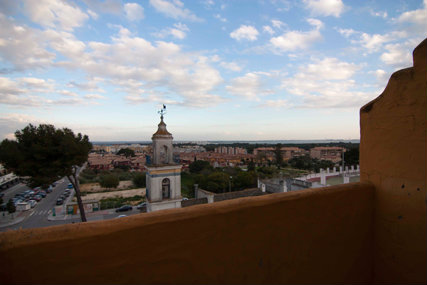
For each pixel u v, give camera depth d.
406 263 1.73
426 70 1.63
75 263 1.14
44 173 12.77
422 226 1.63
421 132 1.66
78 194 16.02
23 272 1.08
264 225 1.54
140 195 35.66
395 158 1.84
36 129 13.24
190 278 1.34
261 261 1.54
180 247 1.32
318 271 1.75
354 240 1.91
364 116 2.18
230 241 1.44
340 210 1.85
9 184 47.34
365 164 2.16
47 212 27.11
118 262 1.21
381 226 1.96
